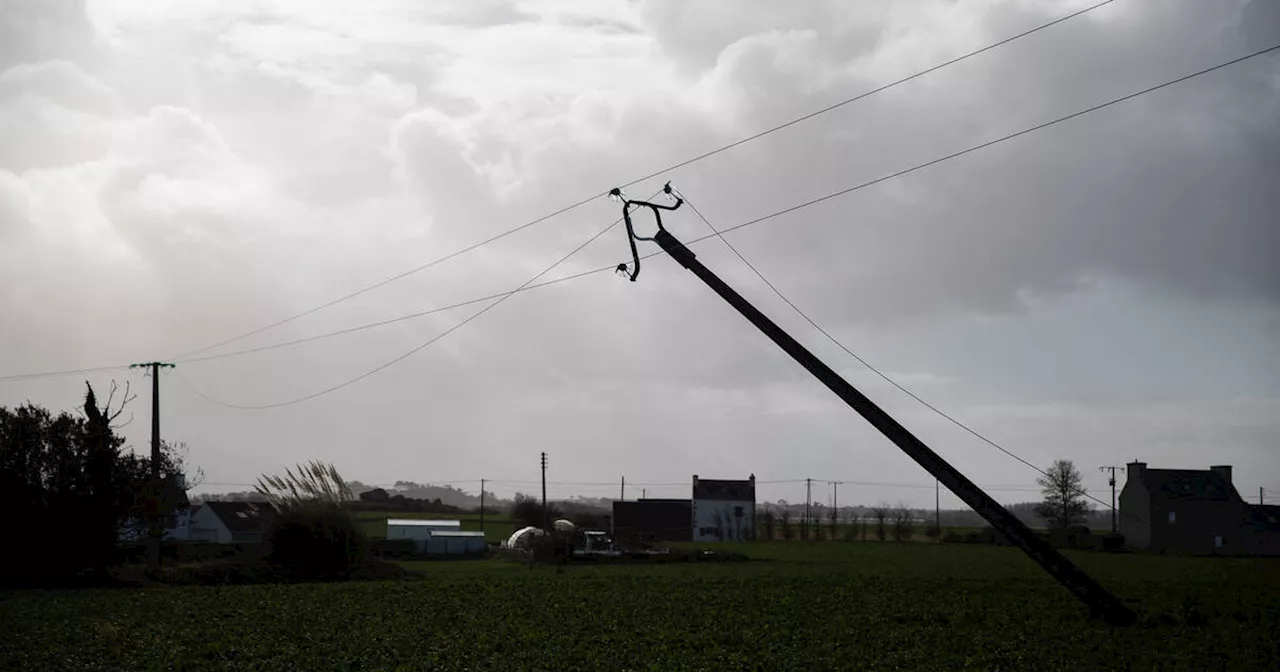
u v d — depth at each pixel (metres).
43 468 53.28
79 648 28.89
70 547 53.25
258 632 32.06
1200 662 27.25
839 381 34.88
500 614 37.41
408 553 96.75
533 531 101.44
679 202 36.25
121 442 55.00
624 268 36.72
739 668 25.48
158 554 60.72
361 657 27.22
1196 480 133.62
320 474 61.28
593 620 35.47
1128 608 38.78
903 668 25.67
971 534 138.38
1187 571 72.25
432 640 30.23
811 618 36.38
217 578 56.09
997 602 42.69
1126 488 135.38
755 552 105.69
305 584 53.91
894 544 134.75
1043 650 28.83
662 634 31.41
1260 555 117.94
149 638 30.80
